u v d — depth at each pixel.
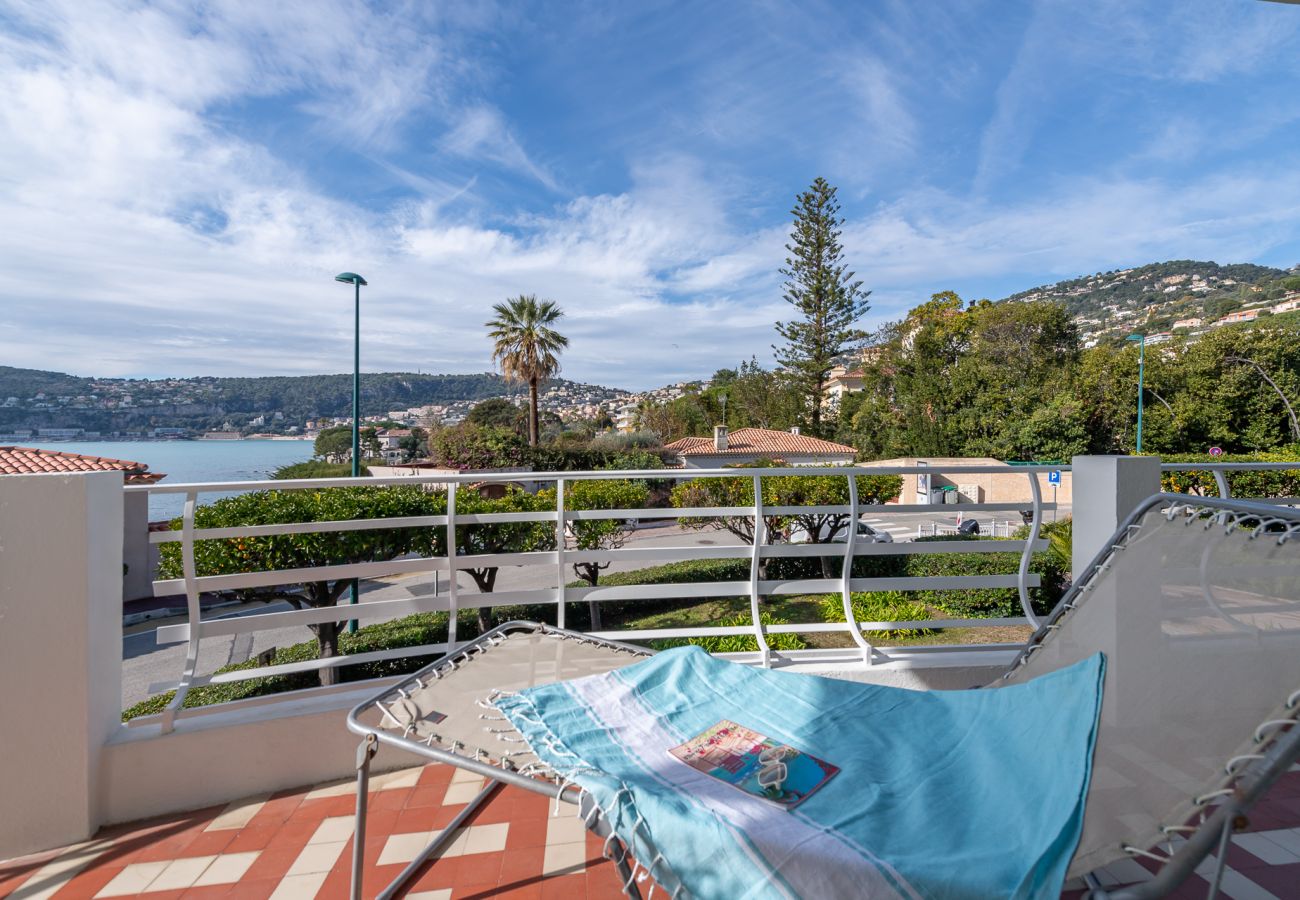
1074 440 30.86
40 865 2.00
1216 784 0.97
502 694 1.71
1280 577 1.13
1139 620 1.43
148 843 2.10
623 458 31.09
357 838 1.48
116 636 2.32
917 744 1.43
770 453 34.28
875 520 21.27
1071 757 1.21
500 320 31.08
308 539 5.75
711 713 1.59
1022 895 0.96
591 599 2.75
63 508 2.12
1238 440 30.44
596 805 1.17
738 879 1.04
